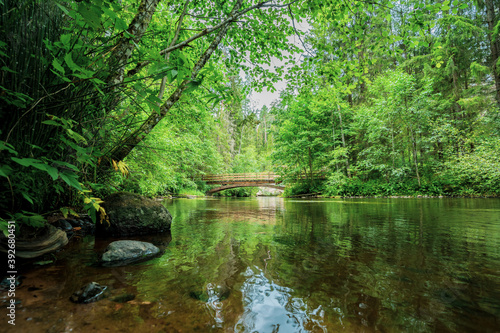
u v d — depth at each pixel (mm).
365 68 3561
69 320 938
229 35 4215
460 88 13375
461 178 11406
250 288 1285
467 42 12625
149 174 4715
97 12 999
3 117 1378
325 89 4305
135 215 2826
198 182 23094
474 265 1640
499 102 11148
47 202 2400
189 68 1352
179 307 1067
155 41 3182
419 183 13109
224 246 2246
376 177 16484
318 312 1033
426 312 1031
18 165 1453
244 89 4641
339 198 13445
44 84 1562
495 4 11805
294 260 1795
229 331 884
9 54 1376
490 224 3396
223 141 28516
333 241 2422
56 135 1702
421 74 15266
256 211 5859
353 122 16797
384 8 2990
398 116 13703
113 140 2682
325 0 3123
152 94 1344
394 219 4020
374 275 1473
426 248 2109
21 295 1150
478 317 988
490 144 10445
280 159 18500
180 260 1803
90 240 2451
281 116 19438
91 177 2543
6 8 1361
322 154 16609
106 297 1156
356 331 893
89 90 1844
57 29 1713
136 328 894
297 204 8602
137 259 1820
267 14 3918
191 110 5262
